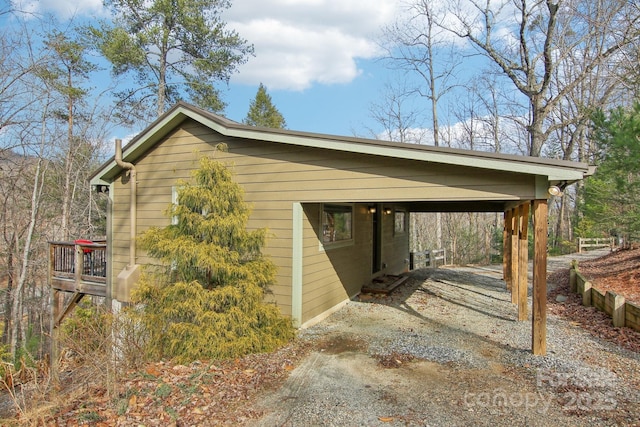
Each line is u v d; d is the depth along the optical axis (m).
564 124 15.21
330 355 5.14
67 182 14.55
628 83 11.87
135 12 15.25
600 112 9.83
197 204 5.20
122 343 4.80
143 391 3.90
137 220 8.09
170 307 5.02
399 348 5.40
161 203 7.81
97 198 17.59
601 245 20.88
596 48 14.72
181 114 7.26
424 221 28.27
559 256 17.78
